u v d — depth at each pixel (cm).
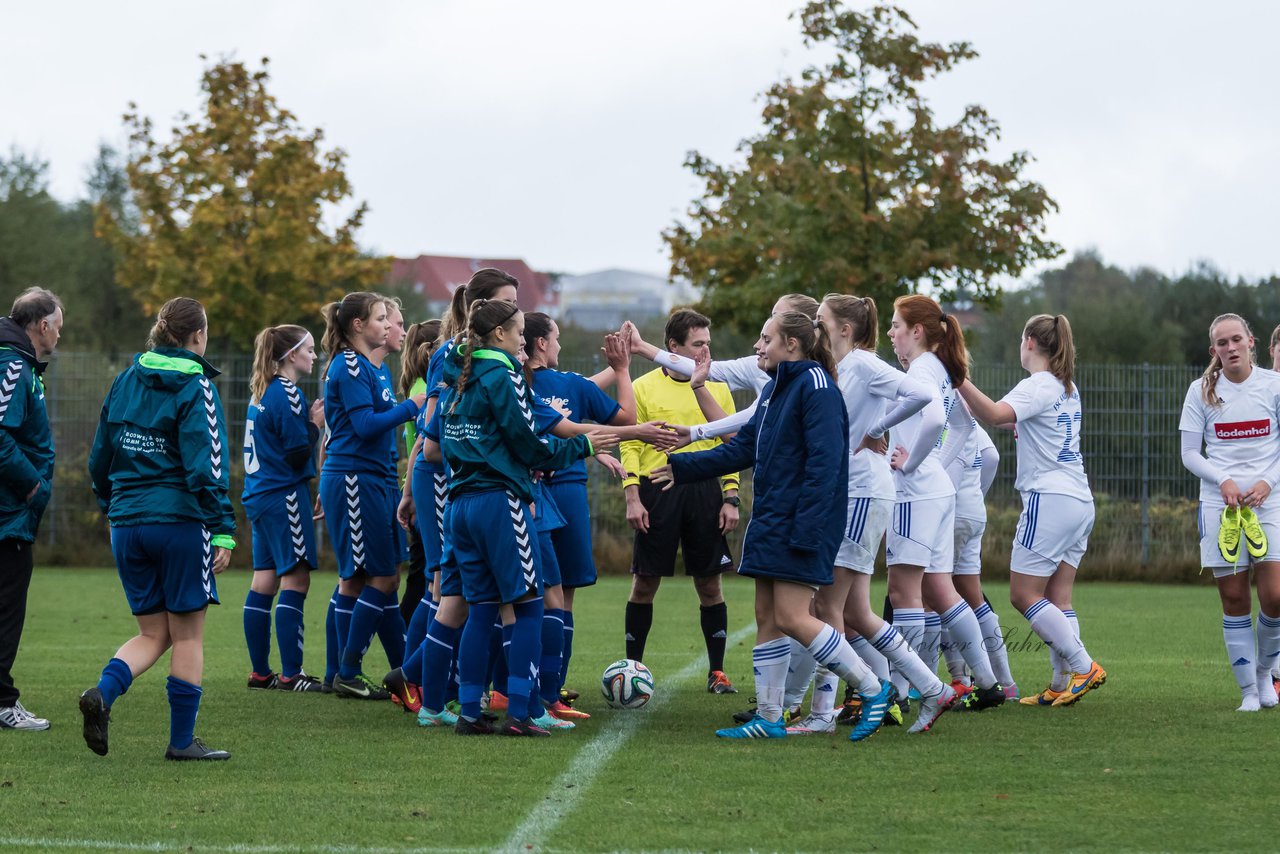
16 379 1404
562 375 1625
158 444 1205
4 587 1416
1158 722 1471
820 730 1410
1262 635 1587
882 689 1348
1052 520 1588
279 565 1766
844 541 1395
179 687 1224
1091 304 7700
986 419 1572
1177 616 2816
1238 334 1603
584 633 2509
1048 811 1027
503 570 1335
